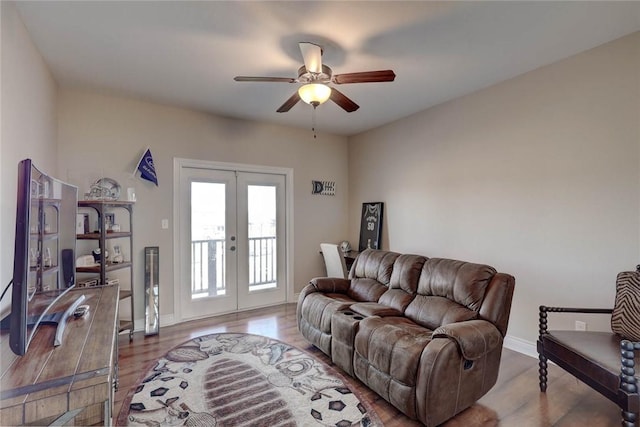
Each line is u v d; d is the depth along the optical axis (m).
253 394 2.28
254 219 4.49
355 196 5.23
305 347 3.11
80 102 3.29
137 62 2.71
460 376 1.96
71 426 1.04
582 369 1.93
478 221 3.41
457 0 1.95
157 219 3.71
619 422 1.97
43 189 1.53
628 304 2.15
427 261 2.85
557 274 2.77
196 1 1.93
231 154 4.24
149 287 3.55
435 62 2.77
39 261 1.56
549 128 2.82
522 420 2.00
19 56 2.01
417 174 4.14
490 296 2.26
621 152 2.41
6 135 1.77
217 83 3.14
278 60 2.70
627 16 2.13
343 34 2.32
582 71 2.61
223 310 4.21
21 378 1.05
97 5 1.95
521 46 2.51
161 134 3.74
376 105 3.84
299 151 4.85
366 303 2.93
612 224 2.46
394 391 2.04
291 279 4.77
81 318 1.65
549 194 2.83
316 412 2.08
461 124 3.57
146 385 2.39
